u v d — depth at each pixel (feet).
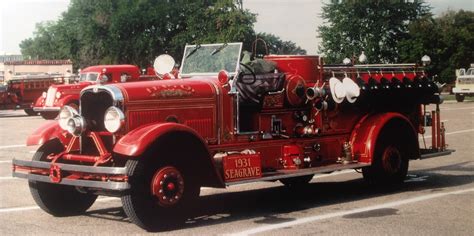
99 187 22.79
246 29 155.53
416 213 26.35
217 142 27.12
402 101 34.68
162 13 209.77
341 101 30.89
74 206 27.30
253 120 28.66
